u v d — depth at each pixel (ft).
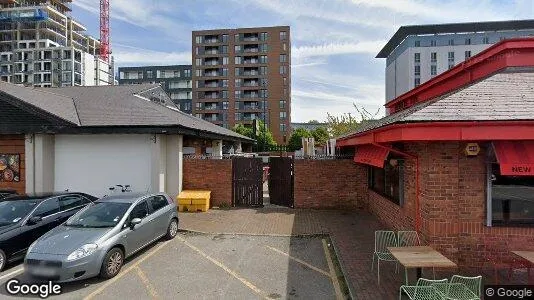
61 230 25.55
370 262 26.53
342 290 22.56
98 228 25.58
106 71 376.07
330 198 46.62
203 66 280.10
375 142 27.50
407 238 24.39
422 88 43.70
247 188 48.34
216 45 279.28
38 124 44.29
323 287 23.02
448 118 21.15
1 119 44.80
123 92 59.93
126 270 25.95
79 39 387.96
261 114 272.72
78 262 22.61
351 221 39.83
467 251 23.57
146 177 45.78
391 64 298.76
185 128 45.32
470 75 33.71
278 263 27.45
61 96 55.36
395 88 285.43
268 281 24.00
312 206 46.85
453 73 35.83
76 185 46.73
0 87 45.85
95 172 46.47
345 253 28.63
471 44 250.78
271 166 50.55
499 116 21.01
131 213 27.78
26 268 22.75
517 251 21.76
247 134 203.21
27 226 27.35
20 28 335.67
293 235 34.86
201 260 28.12
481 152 23.41
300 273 25.40
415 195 26.40
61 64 316.81
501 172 20.98
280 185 49.26
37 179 45.24
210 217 42.14
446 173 23.62
